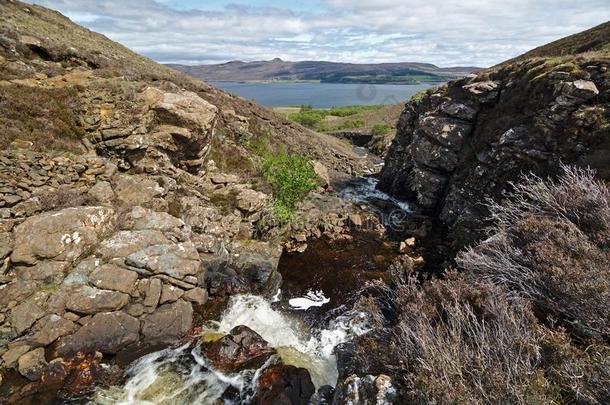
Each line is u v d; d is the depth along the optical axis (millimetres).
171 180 16531
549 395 5055
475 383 5297
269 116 39188
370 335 8602
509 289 8359
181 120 17453
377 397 6180
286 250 19031
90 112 16219
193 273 12922
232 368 10391
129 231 12844
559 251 8125
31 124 14281
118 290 11141
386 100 106250
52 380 9344
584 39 41281
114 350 10602
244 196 18484
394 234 21875
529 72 22078
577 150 16672
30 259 10578
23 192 11719
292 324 13141
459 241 19609
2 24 21125
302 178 21453
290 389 9422
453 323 6520
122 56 34188
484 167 21156
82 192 13508
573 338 6707
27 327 9797
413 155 28969
